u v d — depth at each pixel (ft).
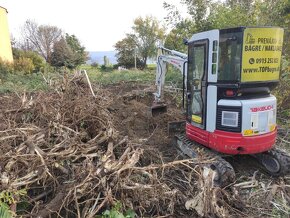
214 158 14.67
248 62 13.96
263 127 14.66
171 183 14.38
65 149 13.67
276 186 15.15
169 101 29.89
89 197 11.70
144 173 12.92
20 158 12.16
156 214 12.55
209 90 15.17
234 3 35.83
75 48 128.77
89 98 18.47
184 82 19.48
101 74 50.03
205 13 35.94
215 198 12.72
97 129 16.29
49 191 12.51
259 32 13.79
